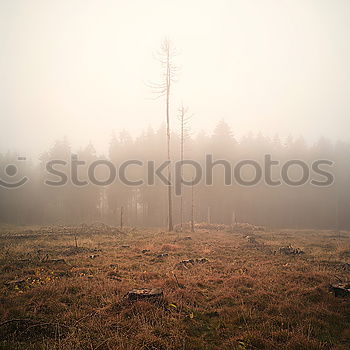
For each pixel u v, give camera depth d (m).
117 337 4.95
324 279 9.15
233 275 9.89
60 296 7.02
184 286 8.33
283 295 7.71
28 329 5.20
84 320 5.75
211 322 6.08
